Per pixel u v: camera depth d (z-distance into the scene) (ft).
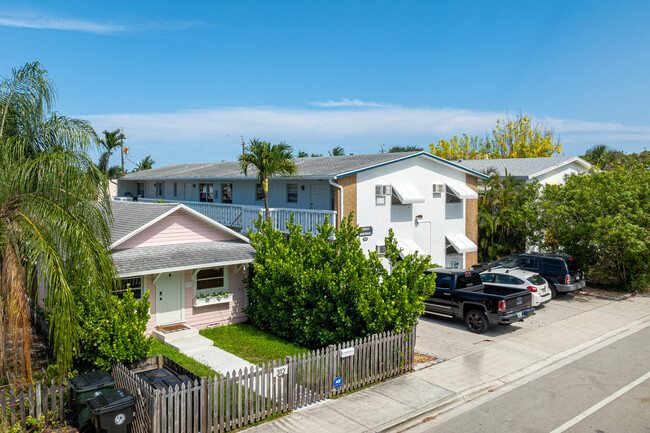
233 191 92.84
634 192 67.92
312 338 46.26
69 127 34.53
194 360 43.24
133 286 49.88
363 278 42.34
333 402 34.81
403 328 41.24
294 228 54.54
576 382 39.01
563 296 71.31
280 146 67.51
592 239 70.03
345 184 66.59
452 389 37.09
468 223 83.20
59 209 30.71
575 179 78.84
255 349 46.50
